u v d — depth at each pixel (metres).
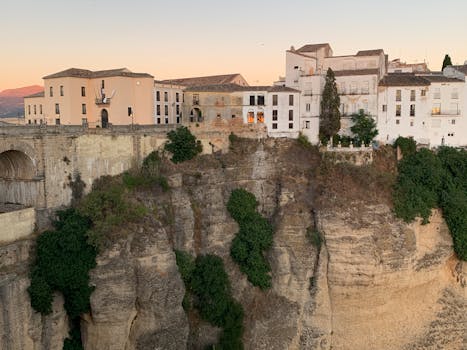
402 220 60.75
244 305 60.50
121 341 47.91
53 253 45.19
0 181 51.41
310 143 69.88
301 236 60.75
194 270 58.44
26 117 83.88
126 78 69.38
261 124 71.12
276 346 58.47
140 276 48.50
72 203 51.75
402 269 59.19
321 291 59.34
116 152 56.94
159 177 57.69
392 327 60.09
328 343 59.16
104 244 46.69
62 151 50.59
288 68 77.19
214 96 73.25
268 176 67.56
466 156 69.25
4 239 44.28
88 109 71.62
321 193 62.22
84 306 46.09
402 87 75.19
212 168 63.97
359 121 73.31
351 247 57.94
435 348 61.09
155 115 73.06
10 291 42.44
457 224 63.47
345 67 80.88
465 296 64.69
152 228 50.16
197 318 57.41
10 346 42.59
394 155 71.00
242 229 63.69
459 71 77.31
